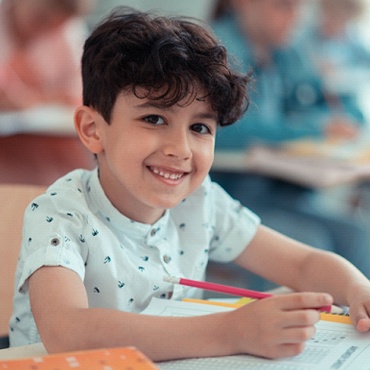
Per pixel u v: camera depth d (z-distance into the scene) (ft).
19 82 11.74
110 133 4.12
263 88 11.66
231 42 11.27
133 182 4.05
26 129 9.41
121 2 17.48
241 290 3.82
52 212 4.13
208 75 3.98
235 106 4.27
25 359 2.75
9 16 12.12
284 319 3.26
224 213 5.07
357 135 12.07
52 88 12.10
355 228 10.80
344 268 4.60
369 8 16.01
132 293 4.34
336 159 9.98
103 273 4.23
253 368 3.23
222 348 3.34
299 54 12.96
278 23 11.47
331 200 13.62
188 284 3.85
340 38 15.83
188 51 4.01
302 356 3.34
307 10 15.42
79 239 4.10
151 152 3.97
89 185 4.43
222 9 11.62
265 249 5.04
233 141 10.82
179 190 4.09
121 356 2.78
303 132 11.44
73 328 3.43
